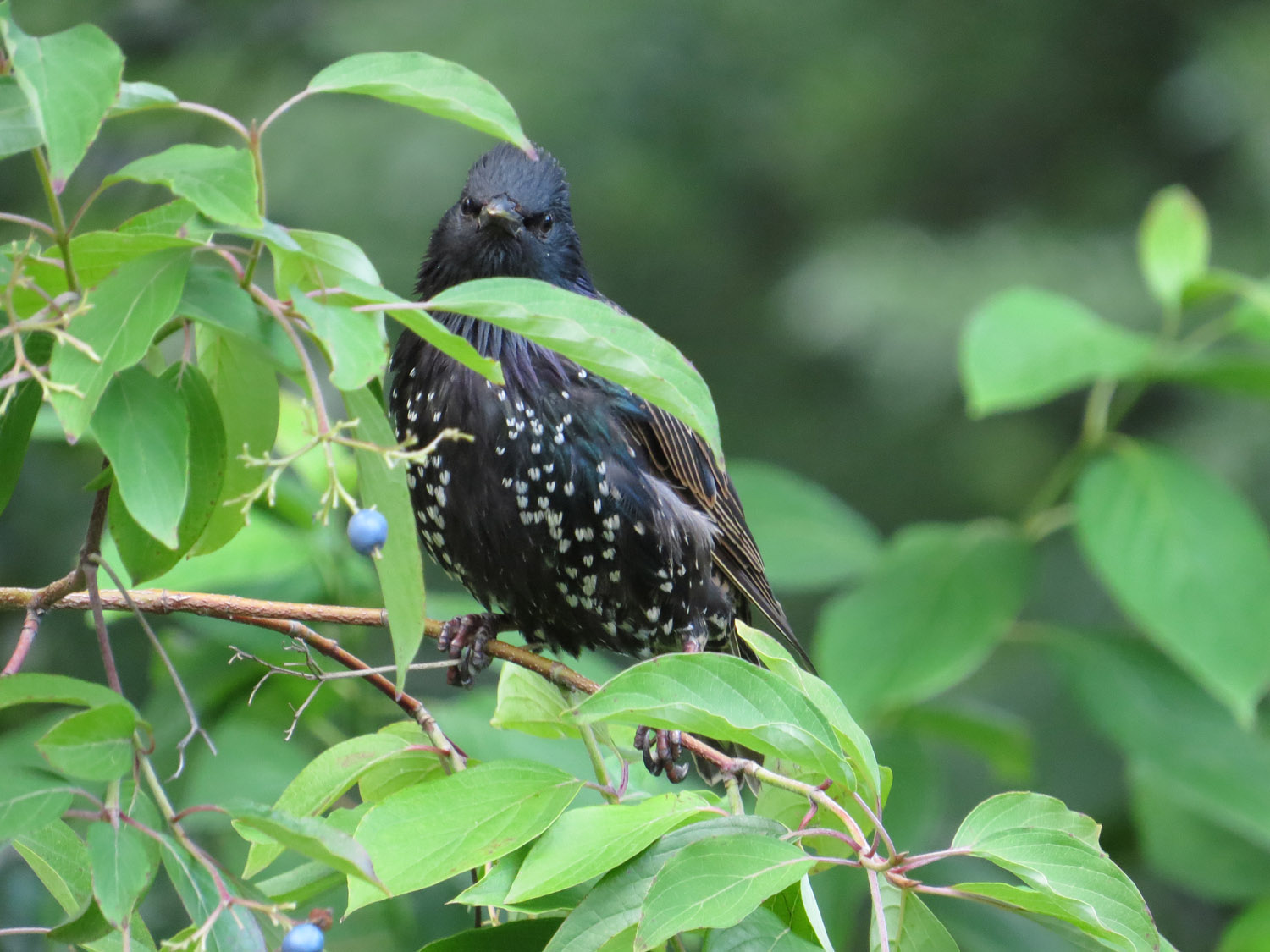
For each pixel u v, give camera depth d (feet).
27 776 11.25
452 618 23.84
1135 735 23.68
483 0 60.03
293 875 15.17
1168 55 72.54
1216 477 23.97
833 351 66.33
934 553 24.73
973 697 40.37
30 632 13.50
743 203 69.51
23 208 31.24
